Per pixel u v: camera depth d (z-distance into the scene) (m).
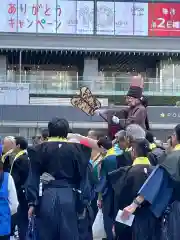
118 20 34.56
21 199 7.38
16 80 30.06
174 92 31.31
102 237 7.17
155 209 5.16
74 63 39.03
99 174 7.15
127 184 5.53
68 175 5.24
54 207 5.11
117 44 34.59
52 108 28.55
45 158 5.22
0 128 28.67
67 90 30.11
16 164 7.43
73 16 34.25
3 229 6.04
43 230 5.12
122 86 29.84
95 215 7.67
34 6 33.91
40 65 39.22
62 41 34.25
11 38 33.84
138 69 40.00
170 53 34.97
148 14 34.69
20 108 28.75
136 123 6.94
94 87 29.97
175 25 34.84
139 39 34.72
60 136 5.32
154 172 5.21
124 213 5.22
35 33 33.97
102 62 38.38
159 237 5.32
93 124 26.94
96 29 34.34
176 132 5.44
